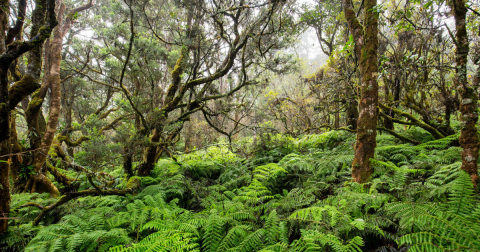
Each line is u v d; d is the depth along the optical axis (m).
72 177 4.83
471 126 2.39
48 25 2.35
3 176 2.51
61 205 3.31
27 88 2.72
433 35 4.38
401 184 2.79
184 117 5.44
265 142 6.22
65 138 5.95
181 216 3.03
